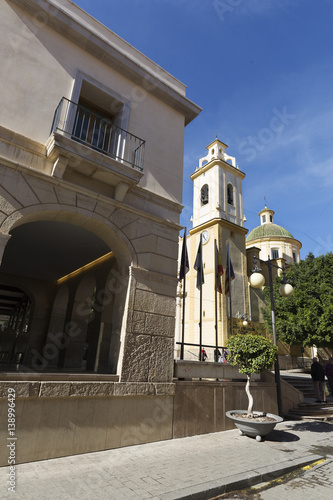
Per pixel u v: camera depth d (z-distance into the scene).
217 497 4.01
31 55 6.32
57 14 6.71
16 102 5.89
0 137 5.49
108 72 7.63
